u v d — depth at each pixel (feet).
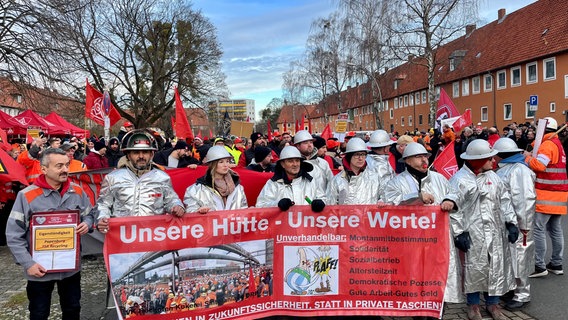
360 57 111.45
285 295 13.37
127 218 12.26
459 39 136.36
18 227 11.69
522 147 42.63
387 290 13.47
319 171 17.66
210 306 12.79
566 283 18.76
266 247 13.23
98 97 38.99
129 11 107.24
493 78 123.85
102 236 18.71
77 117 111.24
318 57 148.87
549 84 103.40
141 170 13.56
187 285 12.63
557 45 100.89
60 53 51.90
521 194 16.52
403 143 21.66
